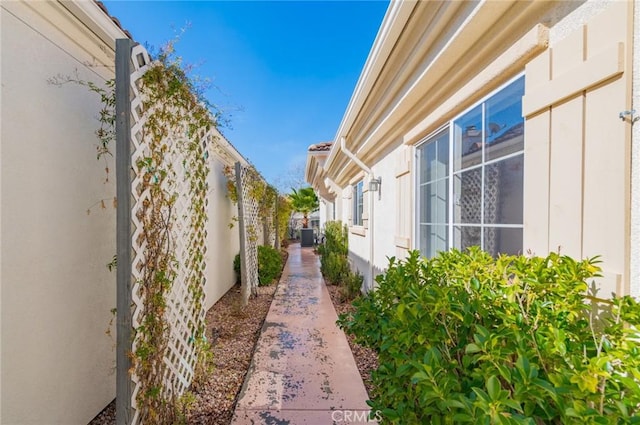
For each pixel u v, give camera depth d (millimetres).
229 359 4020
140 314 2385
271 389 3303
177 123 2988
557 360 1178
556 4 1787
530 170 1915
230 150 6941
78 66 2795
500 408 1027
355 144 6898
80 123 2801
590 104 1528
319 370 3719
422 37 2971
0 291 2072
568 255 1642
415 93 3404
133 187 2301
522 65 2062
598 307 1474
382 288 2400
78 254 2740
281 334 4863
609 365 1076
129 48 2283
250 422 2777
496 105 2410
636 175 1352
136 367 2303
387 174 5285
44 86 2426
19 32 2225
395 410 1602
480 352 1431
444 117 3113
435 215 3545
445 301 1544
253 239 7332
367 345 2424
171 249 2902
